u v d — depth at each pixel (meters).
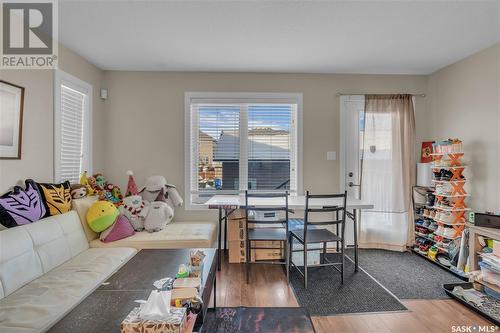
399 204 3.46
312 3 2.02
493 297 2.16
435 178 3.11
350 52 2.92
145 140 3.53
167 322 1.07
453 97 3.24
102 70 3.46
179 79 3.53
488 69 2.79
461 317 2.04
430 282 2.60
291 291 2.43
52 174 2.55
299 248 3.19
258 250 3.08
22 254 1.73
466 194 2.87
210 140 3.63
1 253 1.60
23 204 1.96
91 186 2.95
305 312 2.09
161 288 1.45
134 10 2.11
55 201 2.28
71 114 2.91
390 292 2.41
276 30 2.43
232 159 3.64
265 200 3.01
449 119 3.30
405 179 3.45
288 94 3.58
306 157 3.62
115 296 1.40
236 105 3.61
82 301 1.36
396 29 2.42
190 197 3.57
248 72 3.55
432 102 3.59
